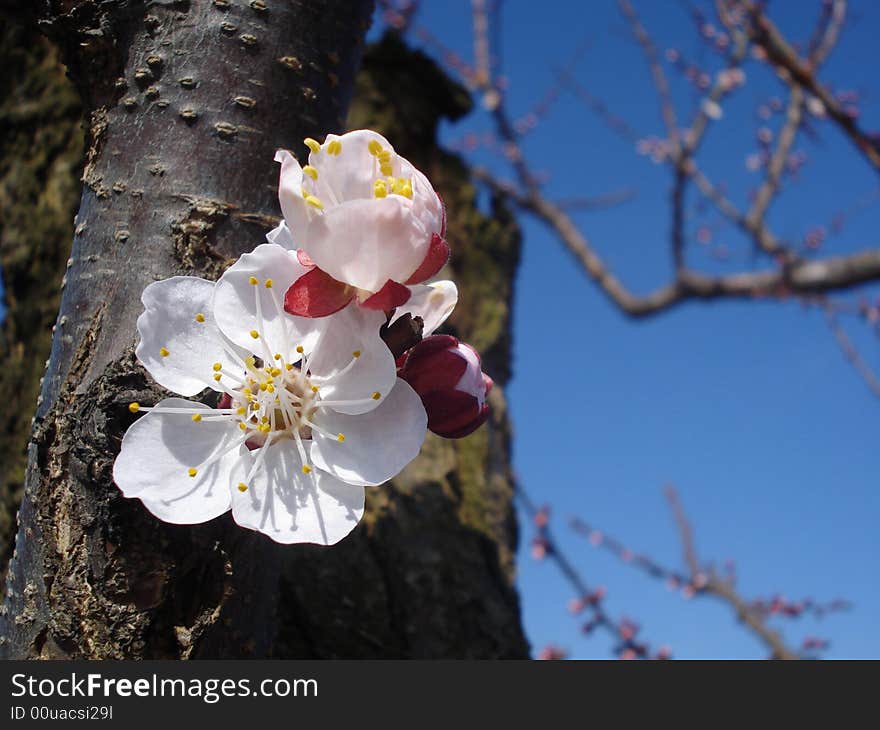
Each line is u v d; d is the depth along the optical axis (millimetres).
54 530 143
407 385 141
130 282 150
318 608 214
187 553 142
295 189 135
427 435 258
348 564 220
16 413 247
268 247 141
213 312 141
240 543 145
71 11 162
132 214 153
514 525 274
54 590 142
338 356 140
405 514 236
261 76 160
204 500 137
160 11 160
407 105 328
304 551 215
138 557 141
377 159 138
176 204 153
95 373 146
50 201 269
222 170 155
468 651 232
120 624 141
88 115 163
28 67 289
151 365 138
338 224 133
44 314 255
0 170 281
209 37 159
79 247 155
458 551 242
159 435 138
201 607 144
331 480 139
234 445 139
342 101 169
